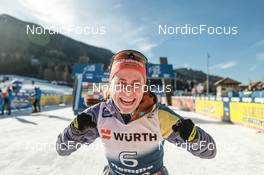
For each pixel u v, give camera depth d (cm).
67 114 1476
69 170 407
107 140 152
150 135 147
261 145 611
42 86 6088
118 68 133
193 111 1844
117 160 154
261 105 848
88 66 2120
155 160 155
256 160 475
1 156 490
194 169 419
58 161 458
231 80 3469
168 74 2341
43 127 900
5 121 1081
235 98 1064
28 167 421
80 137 152
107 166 175
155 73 2341
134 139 147
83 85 1425
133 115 144
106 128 149
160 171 161
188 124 137
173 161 467
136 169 154
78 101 1425
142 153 150
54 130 827
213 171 409
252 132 821
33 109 1596
